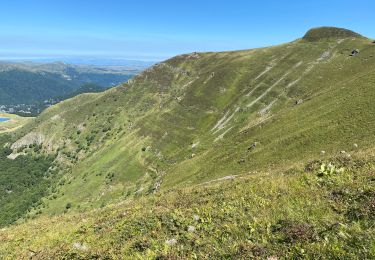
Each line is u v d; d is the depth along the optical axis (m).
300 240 9.81
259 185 17.00
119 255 12.80
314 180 15.27
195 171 80.38
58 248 16.05
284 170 21.25
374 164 15.91
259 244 10.27
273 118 79.88
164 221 15.23
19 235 22.64
